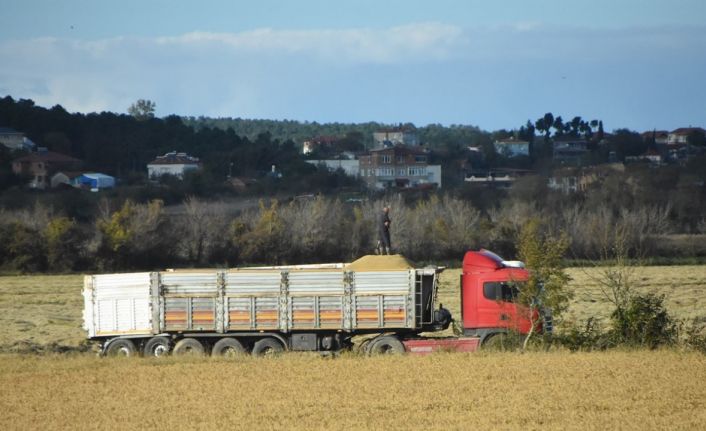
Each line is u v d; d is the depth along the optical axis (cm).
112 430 4112
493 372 5241
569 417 4219
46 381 5209
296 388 4903
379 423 4159
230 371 5409
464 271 6303
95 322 6306
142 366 5644
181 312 6197
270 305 6156
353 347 6431
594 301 10506
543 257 6084
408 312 6091
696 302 10231
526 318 6156
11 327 8694
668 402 4494
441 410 4394
